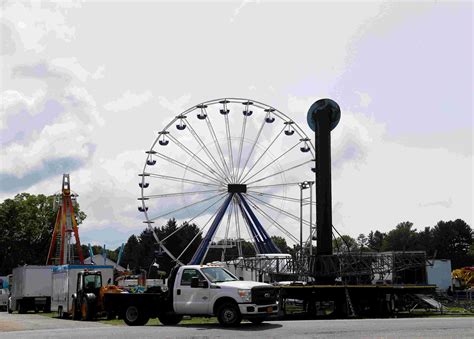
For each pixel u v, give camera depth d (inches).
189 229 4640.8
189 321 1117.7
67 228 2753.4
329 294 1302.9
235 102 2271.2
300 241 2133.4
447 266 1964.8
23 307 1856.5
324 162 1456.7
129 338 751.1
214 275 956.6
